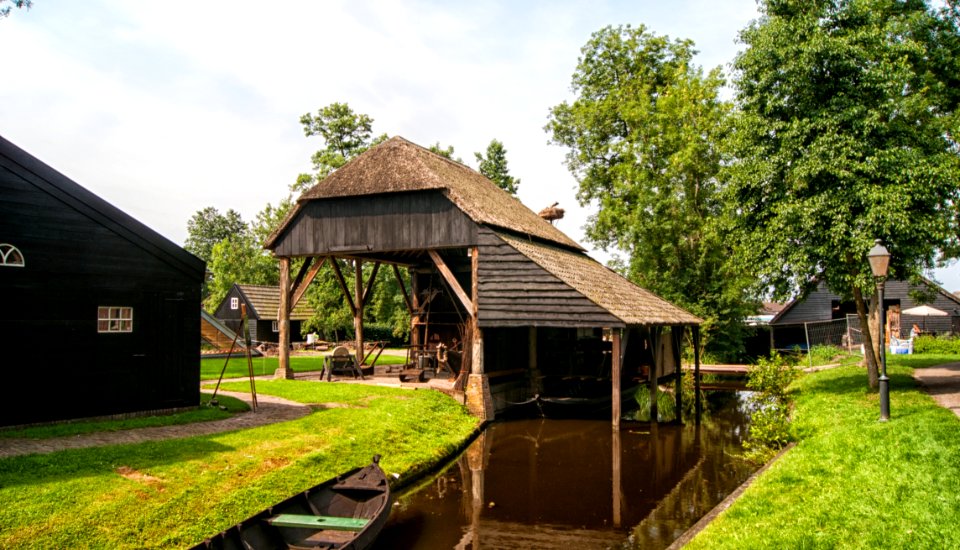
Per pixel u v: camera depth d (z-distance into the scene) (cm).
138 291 1269
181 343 1345
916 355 2648
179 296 1345
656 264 3556
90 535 717
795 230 1486
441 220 1920
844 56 1425
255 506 883
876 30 1457
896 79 1420
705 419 2036
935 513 665
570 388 2272
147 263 1288
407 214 1969
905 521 660
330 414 1398
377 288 4522
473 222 1877
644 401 2464
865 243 1350
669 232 3434
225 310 4875
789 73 1491
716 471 1309
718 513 857
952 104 1900
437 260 1939
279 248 2155
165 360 1312
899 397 1375
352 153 3853
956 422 1035
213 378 2109
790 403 1723
